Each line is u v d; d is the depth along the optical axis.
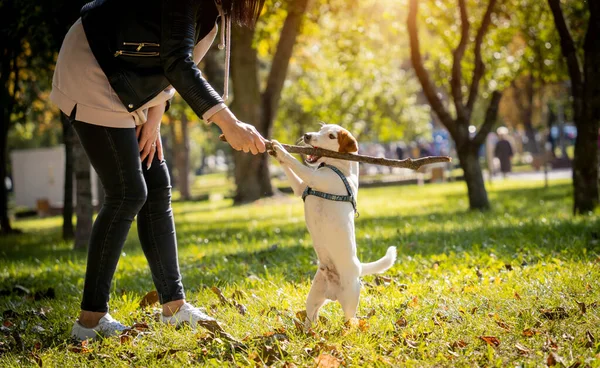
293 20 18.53
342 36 18.02
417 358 3.50
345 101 27.34
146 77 3.99
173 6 3.86
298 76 29.52
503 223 9.61
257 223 13.52
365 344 3.62
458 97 13.19
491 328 3.84
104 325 4.24
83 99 3.99
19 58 11.23
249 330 4.05
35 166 28.23
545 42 16.50
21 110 11.82
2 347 4.12
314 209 3.87
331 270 3.92
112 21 3.92
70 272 7.59
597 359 3.18
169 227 4.42
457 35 16.34
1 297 6.09
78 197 11.20
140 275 6.95
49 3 8.15
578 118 10.21
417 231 9.08
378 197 20.83
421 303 4.50
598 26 9.67
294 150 3.90
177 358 3.66
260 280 5.77
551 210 12.04
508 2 16.22
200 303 5.00
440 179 28.53
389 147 50.44
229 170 44.75
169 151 43.75
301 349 3.61
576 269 5.24
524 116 41.41
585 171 10.09
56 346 4.07
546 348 3.47
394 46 21.55
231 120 3.83
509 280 5.09
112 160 4.07
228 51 4.25
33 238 15.19
